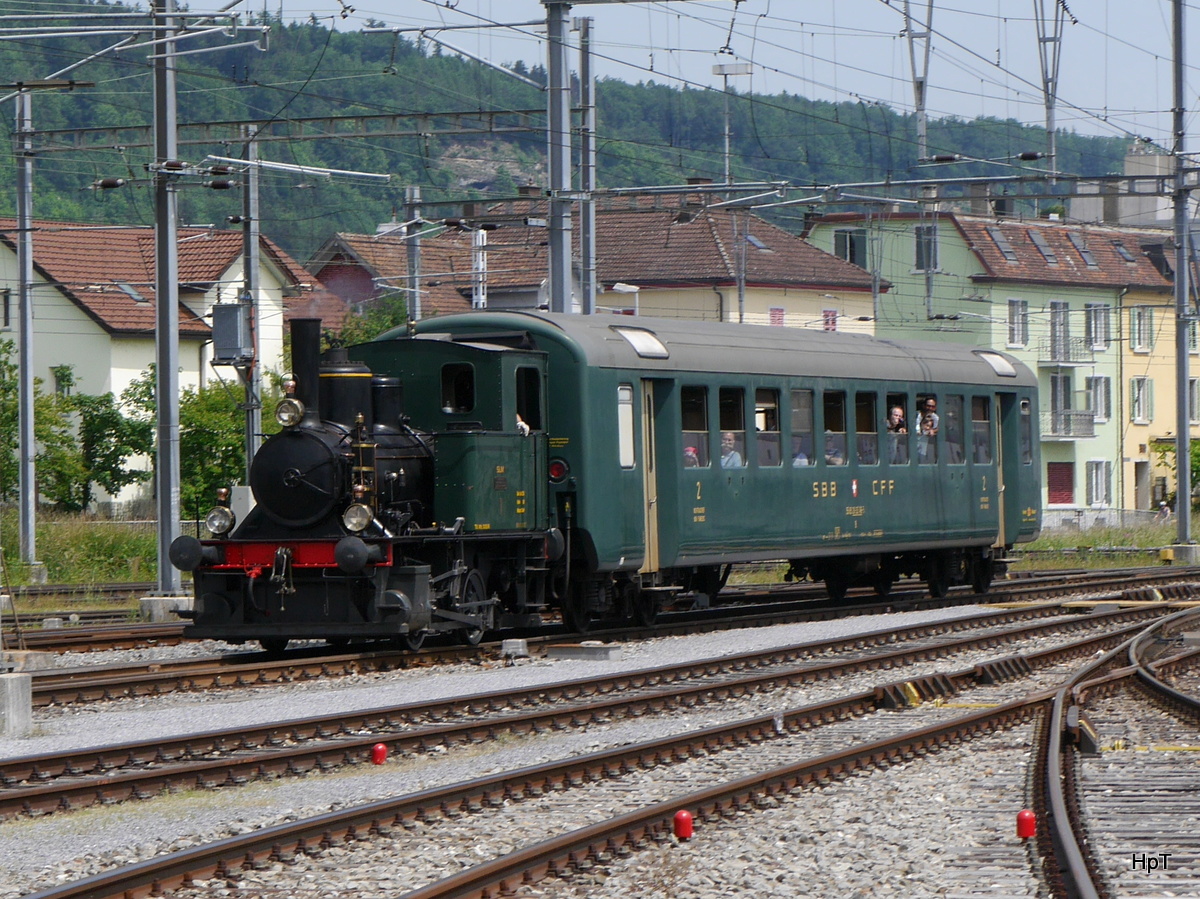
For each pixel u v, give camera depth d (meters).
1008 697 26.98
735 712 25.30
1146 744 22.19
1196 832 16.12
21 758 18.77
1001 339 108.94
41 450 75.56
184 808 17.61
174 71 39.44
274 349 96.06
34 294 89.00
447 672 29.53
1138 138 59.12
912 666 30.94
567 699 26.02
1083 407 114.56
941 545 44.41
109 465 77.06
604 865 14.90
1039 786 18.75
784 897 13.87
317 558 30.00
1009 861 15.05
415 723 23.30
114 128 53.19
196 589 31.06
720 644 33.91
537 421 33.50
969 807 17.72
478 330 34.38
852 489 40.84
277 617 30.55
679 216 47.69
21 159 54.31
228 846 14.49
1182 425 65.19
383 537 29.83
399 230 62.91
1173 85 61.41
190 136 52.44
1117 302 116.44
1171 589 47.84
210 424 65.44
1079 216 121.50
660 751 20.53
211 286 86.69
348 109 143.25
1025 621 40.50
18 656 26.94
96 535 55.75
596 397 33.62
